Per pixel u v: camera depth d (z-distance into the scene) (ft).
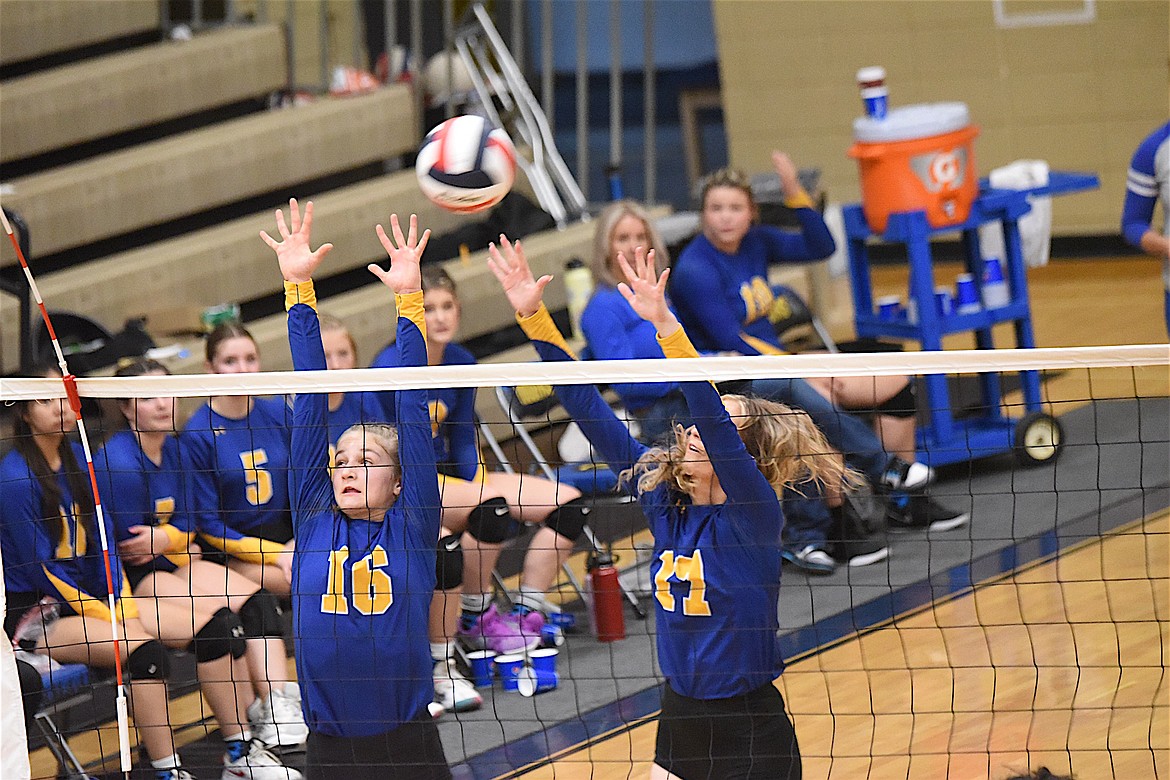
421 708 23.68
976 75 67.87
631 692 31.27
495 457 45.93
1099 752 26.73
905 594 35.01
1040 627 32.45
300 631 23.45
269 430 34.22
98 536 30.30
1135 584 34.06
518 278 25.20
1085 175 46.50
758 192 53.36
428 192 26.37
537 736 29.66
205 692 29.86
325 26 60.70
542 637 34.17
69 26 54.80
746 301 41.22
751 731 22.72
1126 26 64.03
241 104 56.70
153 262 48.39
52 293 46.26
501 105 60.23
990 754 26.99
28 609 29.35
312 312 24.21
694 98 80.64
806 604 35.01
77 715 31.94
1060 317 57.62
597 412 24.44
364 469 23.35
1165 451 42.16
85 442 23.70
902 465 39.01
